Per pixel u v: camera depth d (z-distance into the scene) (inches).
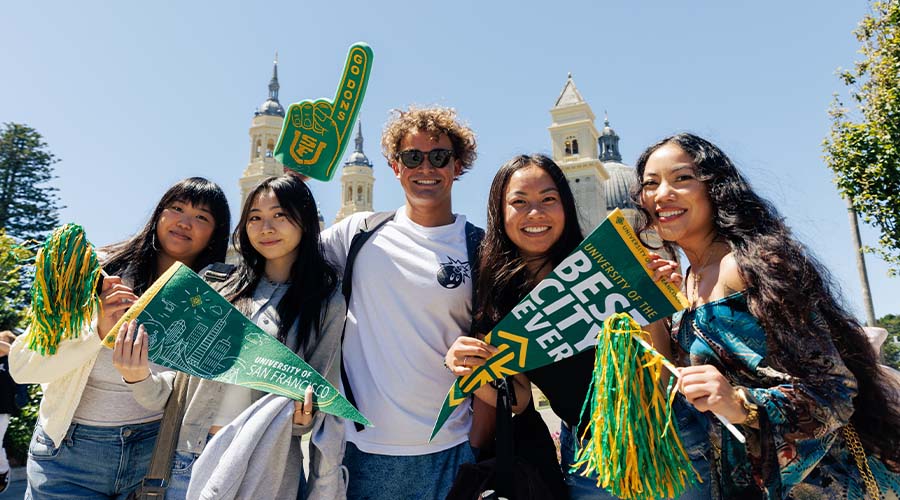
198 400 116.7
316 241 132.0
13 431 508.1
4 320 444.1
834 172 503.8
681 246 120.0
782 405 88.5
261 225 127.0
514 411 130.5
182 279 115.1
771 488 88.4
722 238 109.8
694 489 109.9
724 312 102.5
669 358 119.1
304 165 151.0
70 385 118.3
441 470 127.5
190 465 113.3
